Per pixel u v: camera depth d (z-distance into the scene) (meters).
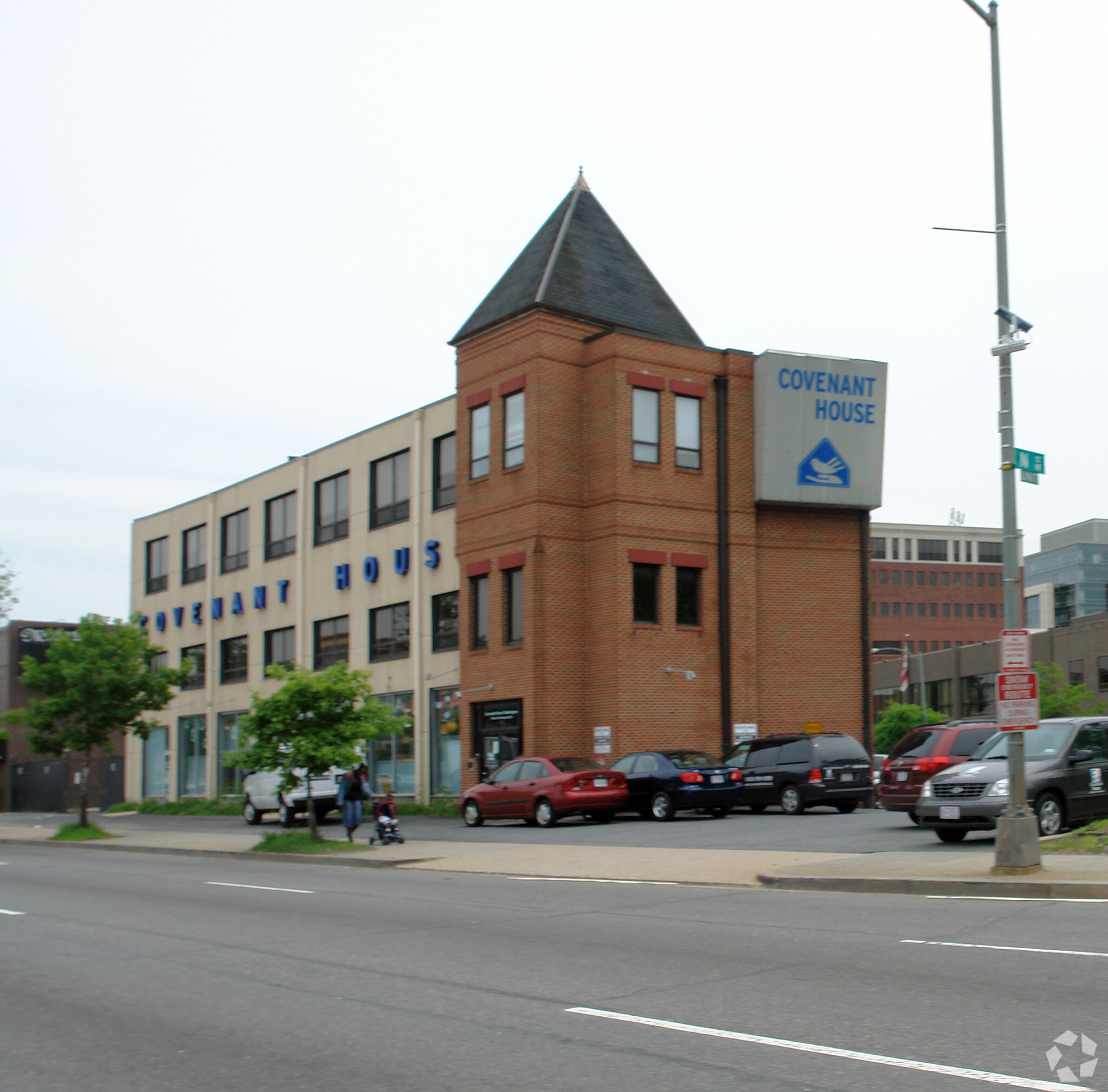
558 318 31.42
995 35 15.06
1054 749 17.95
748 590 32.09
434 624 35.06
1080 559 119.56
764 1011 7.43
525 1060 6.47
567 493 31.02
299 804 31.16
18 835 33.94
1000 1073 5.87
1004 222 14.80
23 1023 7.79
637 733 29.89
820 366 32.75
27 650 59.84
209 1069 6.51
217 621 45.75
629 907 13.07
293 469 42.00
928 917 11.18
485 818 28.03
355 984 8.77
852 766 26.16
